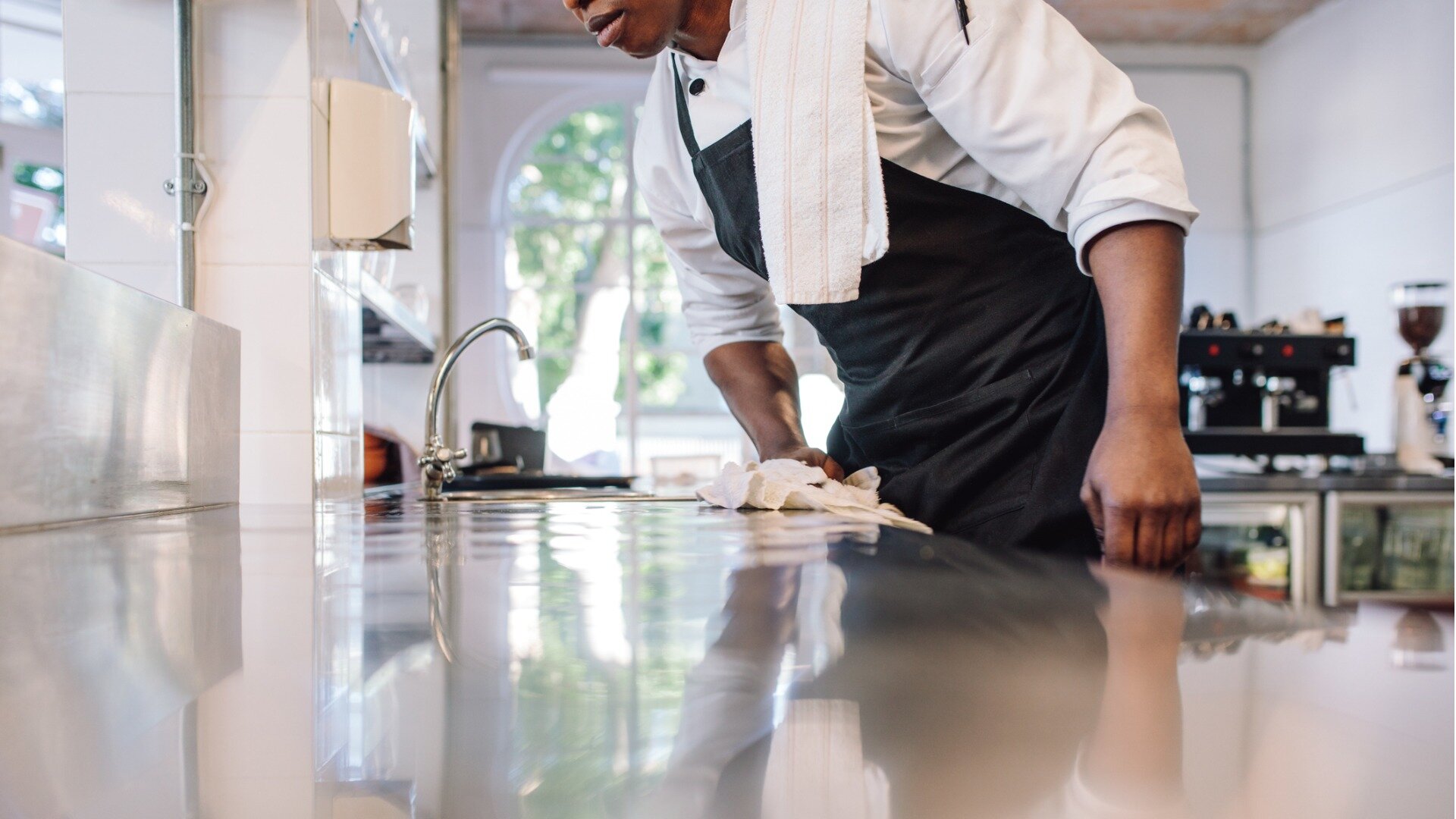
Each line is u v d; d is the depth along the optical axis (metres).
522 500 1.56
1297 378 3.24
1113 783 0.15
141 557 0.60
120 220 1.56
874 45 1.03
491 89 7.73
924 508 1.07
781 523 0.85
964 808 0.15
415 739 0.20
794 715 0.20
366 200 1.69
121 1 1.56
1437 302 3.17
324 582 0.48
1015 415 1.05
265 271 1.56
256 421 1.56
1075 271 1.08
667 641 0.30
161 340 0.96
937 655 0.26
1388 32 6.73
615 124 8.16
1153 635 0.27
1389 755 0.16
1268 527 2.90
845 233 1.07
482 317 7.68
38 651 0.31
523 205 8.05
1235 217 8.16
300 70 1.57
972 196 1.07
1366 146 6.96
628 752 0.18
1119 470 0.81
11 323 0.70
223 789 0.18
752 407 1.48
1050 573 0.44
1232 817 0.14
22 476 0.72
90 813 0.17
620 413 7.90
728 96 1.18
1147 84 8.10
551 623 0.34
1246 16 7.52
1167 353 0.85
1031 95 0.94
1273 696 0.20
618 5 1.11
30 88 3.88
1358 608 0.31
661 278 8.20
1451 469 3.09
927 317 1.07
